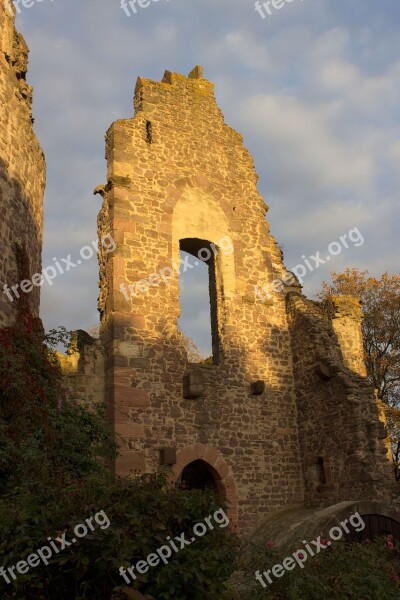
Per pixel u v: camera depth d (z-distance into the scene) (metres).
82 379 15.10
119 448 14.40
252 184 19.53
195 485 17.02
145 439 14.92
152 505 6.84
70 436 11.54
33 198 13.70
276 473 16.64
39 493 7.54
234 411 16.59
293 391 17.81
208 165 18.72
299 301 18.44
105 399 15.09
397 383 27.47
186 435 15.58
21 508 6.58
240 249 18.42
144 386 15.33
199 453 15.62
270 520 15.89
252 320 17.89
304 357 17.77
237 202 18.94
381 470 15.44
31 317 12.03
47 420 10.98
